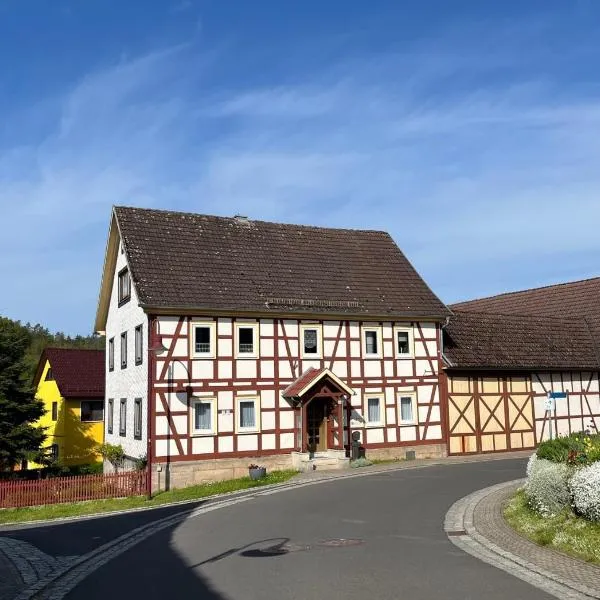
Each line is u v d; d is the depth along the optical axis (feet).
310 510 59.62
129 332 102.73
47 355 153.69
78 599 34.14
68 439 143.02
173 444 90.22
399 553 40.81
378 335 107.24
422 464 97.60
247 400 95.71
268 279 103.35
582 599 30.58
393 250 121.80
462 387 112.68
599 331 134.92
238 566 39.06
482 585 33.14
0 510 79.41
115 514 71.97
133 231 100.78
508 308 168.55
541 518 47.57
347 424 102.27
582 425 124.36
